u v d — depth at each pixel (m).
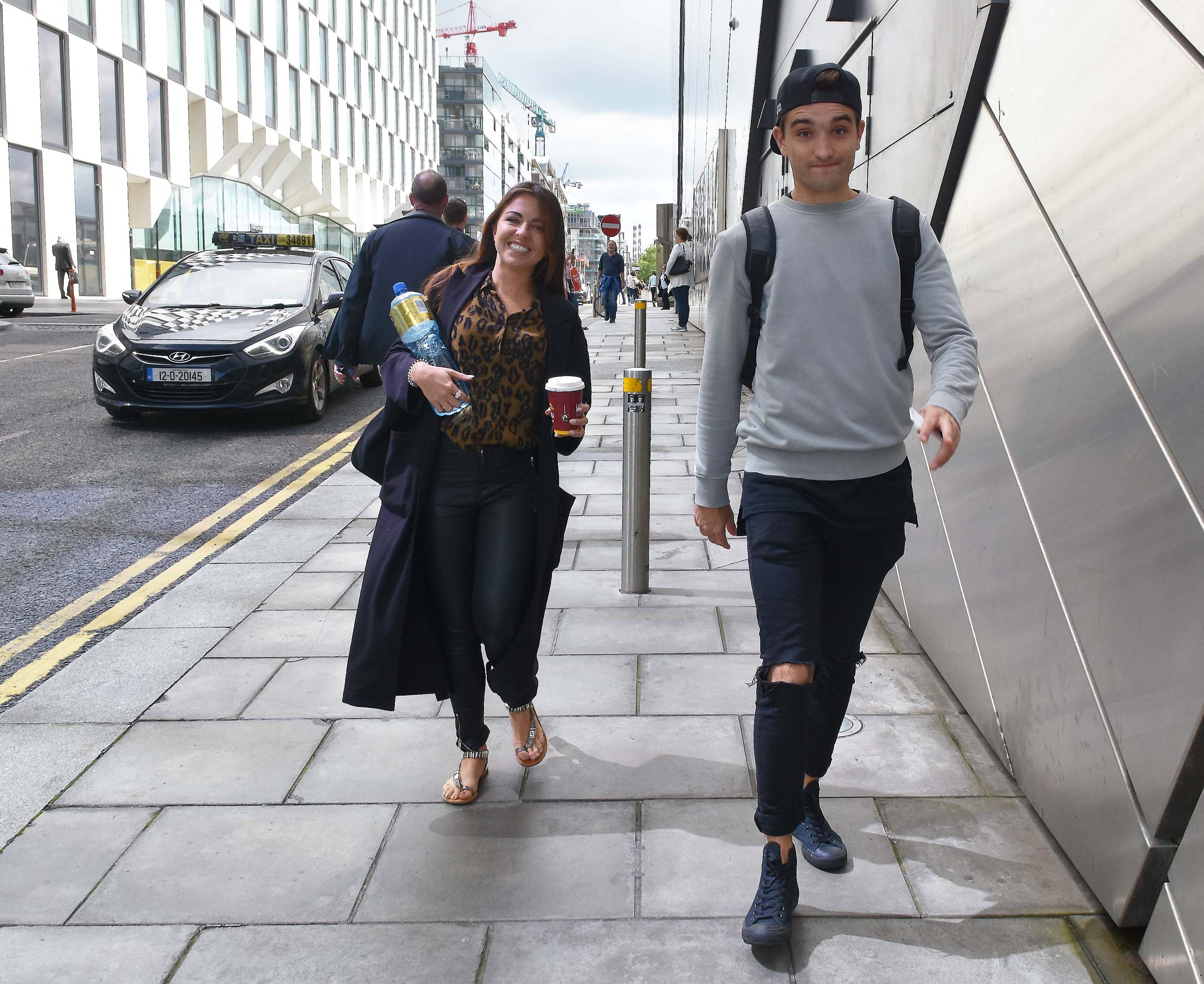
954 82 3.63
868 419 2.23
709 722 3.35
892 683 3.62
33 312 21.55
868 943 2.28
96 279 29.70
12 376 11.79
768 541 2.25
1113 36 2.47
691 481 6.77
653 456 7.57
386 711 3.17
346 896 2.47
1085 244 2.55
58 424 9.03
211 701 3.55
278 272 9.95
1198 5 2.07
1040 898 2.41
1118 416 2.33
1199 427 1.97
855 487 2.26
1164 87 2.19
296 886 2.52
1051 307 2.75
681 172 24.17
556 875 2.54
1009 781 2.95
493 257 2.76
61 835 2.75
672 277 19.91
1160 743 2.10
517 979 2.18
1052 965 2.20
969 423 3.44
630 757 3.12
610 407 9.95
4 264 19.47
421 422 2.71
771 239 2.21
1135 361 2.26
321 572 4.99
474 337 2.65
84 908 2.44
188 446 8.26
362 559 5.20
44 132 26.94
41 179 26.78
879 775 2.99
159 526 5.93
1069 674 2.56
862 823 2.74
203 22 36.16
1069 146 2.68
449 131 106.88
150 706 3.52
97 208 29.70
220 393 8.64
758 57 9.86
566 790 2.94
